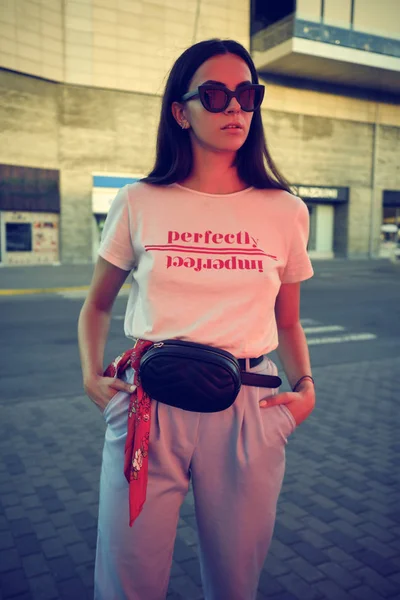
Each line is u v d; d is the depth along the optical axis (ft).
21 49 64.59
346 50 75.72
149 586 4.42
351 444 12.95
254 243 4.47
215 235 4.43
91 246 74.38
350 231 94.17
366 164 93.97
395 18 79.00
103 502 4.46
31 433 13.56
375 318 33.01
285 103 84.33
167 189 4.55
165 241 4.36
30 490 10.50
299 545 8.64
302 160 87.30
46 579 7.78
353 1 76.28
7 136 65.92
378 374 19.81
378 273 66.80
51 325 29.25
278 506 9.92
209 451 4.38
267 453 4.44
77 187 71.97
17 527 9.14
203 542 4.62
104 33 69.87
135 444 4.22
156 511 4.37
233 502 4.42
